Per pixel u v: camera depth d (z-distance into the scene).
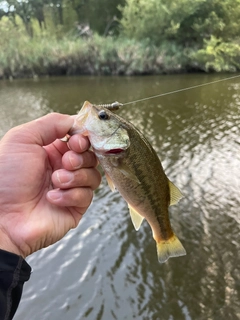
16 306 0.20
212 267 0.81
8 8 6.07
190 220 0.99
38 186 0.26
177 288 0.76
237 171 1.29
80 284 0.79
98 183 0.27
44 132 0.26
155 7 4.46
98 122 0.27
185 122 2.01
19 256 0.21
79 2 5.54
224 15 4.38
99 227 1.00
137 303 0.73
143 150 0.29
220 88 2.99
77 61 4.44
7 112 2.47
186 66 4.23
